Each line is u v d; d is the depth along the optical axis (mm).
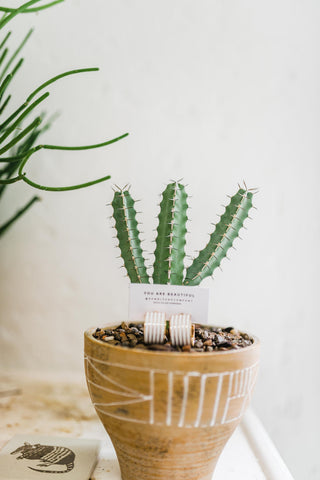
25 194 755
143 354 467
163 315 505
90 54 750
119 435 492
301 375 778
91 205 760
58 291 765
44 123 750
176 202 549
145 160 757
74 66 750
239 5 749
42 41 748
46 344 769
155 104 754
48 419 652
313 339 778
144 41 749
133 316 534
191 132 756
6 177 756
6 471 531
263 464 572
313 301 775
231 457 585
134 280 552
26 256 762
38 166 753
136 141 756
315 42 757
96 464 563
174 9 747
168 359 464
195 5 747
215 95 754
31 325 767
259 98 757
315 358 778
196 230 758
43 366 771
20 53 747
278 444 779
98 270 765
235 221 547
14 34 745
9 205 755
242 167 760
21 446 579
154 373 465
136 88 753
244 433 641
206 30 750
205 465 500
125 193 559
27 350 769
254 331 770
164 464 489
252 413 689
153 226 758
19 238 760
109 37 748
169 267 547
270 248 766
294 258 771
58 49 748
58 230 761
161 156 757
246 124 758
